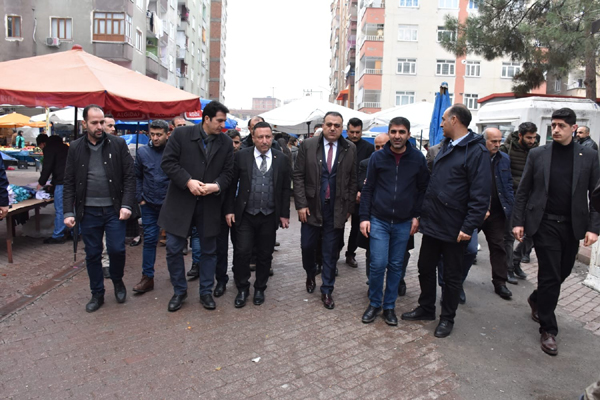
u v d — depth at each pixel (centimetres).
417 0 3797
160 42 3347
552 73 1334
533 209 387
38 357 346
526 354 377
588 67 1277
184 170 423
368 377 332
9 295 475
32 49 2448
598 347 394
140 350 362
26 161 2348
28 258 621
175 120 668
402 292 520
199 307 459
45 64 654
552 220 381
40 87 586
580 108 1015
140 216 464
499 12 1290
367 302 491
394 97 3859
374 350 375
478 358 367
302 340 390
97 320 418
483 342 398
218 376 326
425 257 429
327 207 466
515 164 579
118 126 1262
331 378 329
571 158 379
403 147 416
